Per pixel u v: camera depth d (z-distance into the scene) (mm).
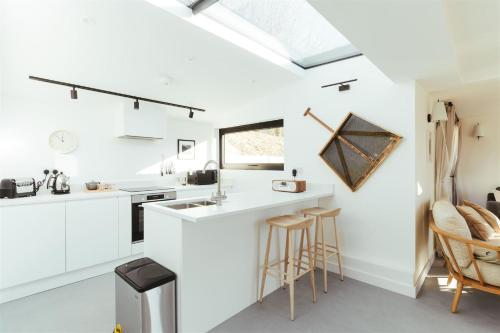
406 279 2436
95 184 3178
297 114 3332
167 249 1881
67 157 3150
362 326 1934
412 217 2455
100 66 2541
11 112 2760
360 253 2799
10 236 2301
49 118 3004
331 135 2986
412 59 1979
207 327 1904
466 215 2602
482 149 4781
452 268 2236
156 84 3055
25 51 2164
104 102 3352
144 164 3900
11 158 2764
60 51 2230
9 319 2021
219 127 4605
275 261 2531
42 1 1729
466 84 2838
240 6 2176
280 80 3285
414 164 2441
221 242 2018
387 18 1443
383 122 2631
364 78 2758
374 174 2693
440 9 1346
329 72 3020
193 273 1820
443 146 3436
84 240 2736
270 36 2592
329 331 1876
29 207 2402
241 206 2025
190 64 2732
